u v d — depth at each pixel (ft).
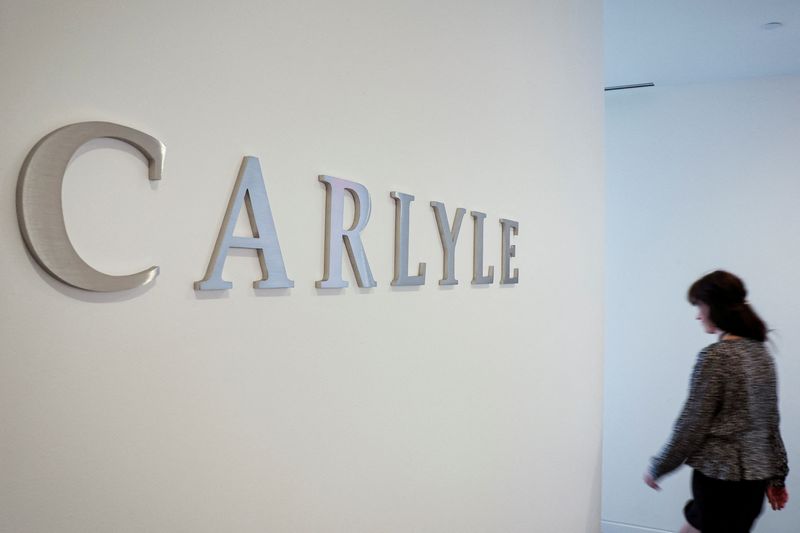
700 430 7.71
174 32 3.13
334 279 4.05
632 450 12.99
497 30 6.07
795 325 12.02
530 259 6.86
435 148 5.16
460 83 5.49
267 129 3.62
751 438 7.61
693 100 12.71
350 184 4.16
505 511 6.37
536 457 7.04
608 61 11.28
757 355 7.72
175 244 3.14
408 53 4.81
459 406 5.54
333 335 4.11
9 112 2.53
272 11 3.65
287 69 3.75
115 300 2.89
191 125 3.21
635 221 13.09
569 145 7.77
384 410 4.59
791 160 12.08
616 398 13.15
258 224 3.52
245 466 3.51
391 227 4.64
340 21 4.14
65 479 2.72
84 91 2.77
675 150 12.84
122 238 2.92
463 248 5.58
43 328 2.64
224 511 3.40
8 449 2.54
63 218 2.66
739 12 9.07
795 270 12.03
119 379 2.91
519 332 6.63
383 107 4.55
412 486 4.92
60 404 2.70
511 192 6.41
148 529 3.04
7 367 2.53
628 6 8.96
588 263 8.48
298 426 3.86
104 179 2.85
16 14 2.55
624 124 13.20
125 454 2.94
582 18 8.08
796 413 11.96
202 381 3.28
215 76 3.33
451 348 5.41
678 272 12.78
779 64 11.35
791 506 11.94
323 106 4.01
